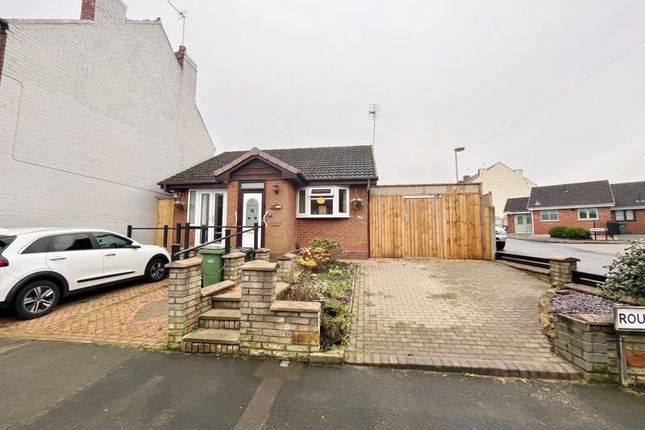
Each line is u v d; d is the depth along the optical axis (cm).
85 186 850
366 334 412
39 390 280
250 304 364
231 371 321
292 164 1105
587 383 299
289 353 352
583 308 455
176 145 1239
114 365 333
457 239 938
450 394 280
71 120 809
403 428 230
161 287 679
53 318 484
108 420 237
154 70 1116
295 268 684
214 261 518
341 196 975
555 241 2006
